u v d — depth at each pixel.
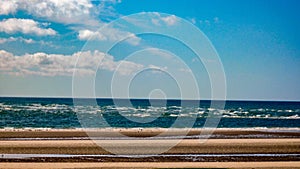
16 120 52.91
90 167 22.30
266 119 60.25
